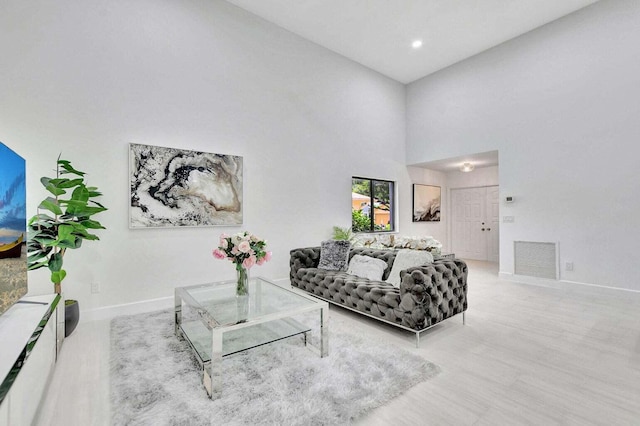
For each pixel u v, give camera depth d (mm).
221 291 2930
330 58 5410
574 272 4438
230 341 2307
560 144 4562
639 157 3902
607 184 4148
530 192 4875
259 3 4215
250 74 4398
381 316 2859
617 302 3848
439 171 7711
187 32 3854
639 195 3902
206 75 3990
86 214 2779
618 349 2518
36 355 1702
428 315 2598
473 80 5621
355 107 5809
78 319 2889
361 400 1805
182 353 2422
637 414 1700
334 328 2969
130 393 1883
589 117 4289
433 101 6285
